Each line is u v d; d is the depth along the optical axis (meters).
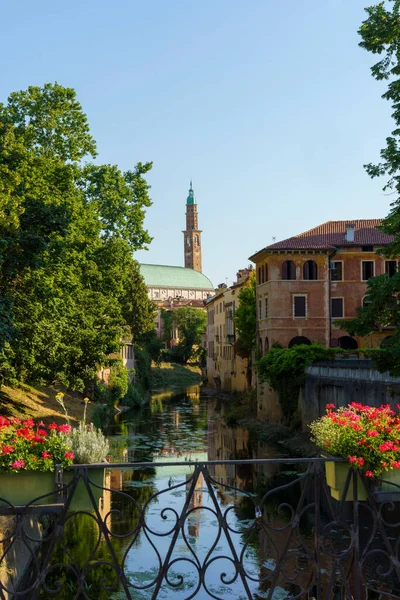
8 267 22.78
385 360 24.47
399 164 24.77
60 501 8.55
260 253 55.97
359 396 35.81
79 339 34.00
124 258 39.44
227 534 8.56
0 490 8.56
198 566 8.52
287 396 47.88
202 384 121.62
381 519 8.73
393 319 25.59
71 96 37.81
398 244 25.34
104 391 61.50
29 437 8.70
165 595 16.08
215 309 103.44
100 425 49.41
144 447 41.69
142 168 42.34
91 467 8.49
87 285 36.78
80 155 38.31
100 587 16.39
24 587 14.78
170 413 65.69
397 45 24.62
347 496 9.03
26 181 26.59
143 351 100.25
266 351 56.09
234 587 16.69
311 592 15.65
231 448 41.72
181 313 164.00
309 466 8.80
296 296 54.59
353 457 8.57
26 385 45.38
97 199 39.88
